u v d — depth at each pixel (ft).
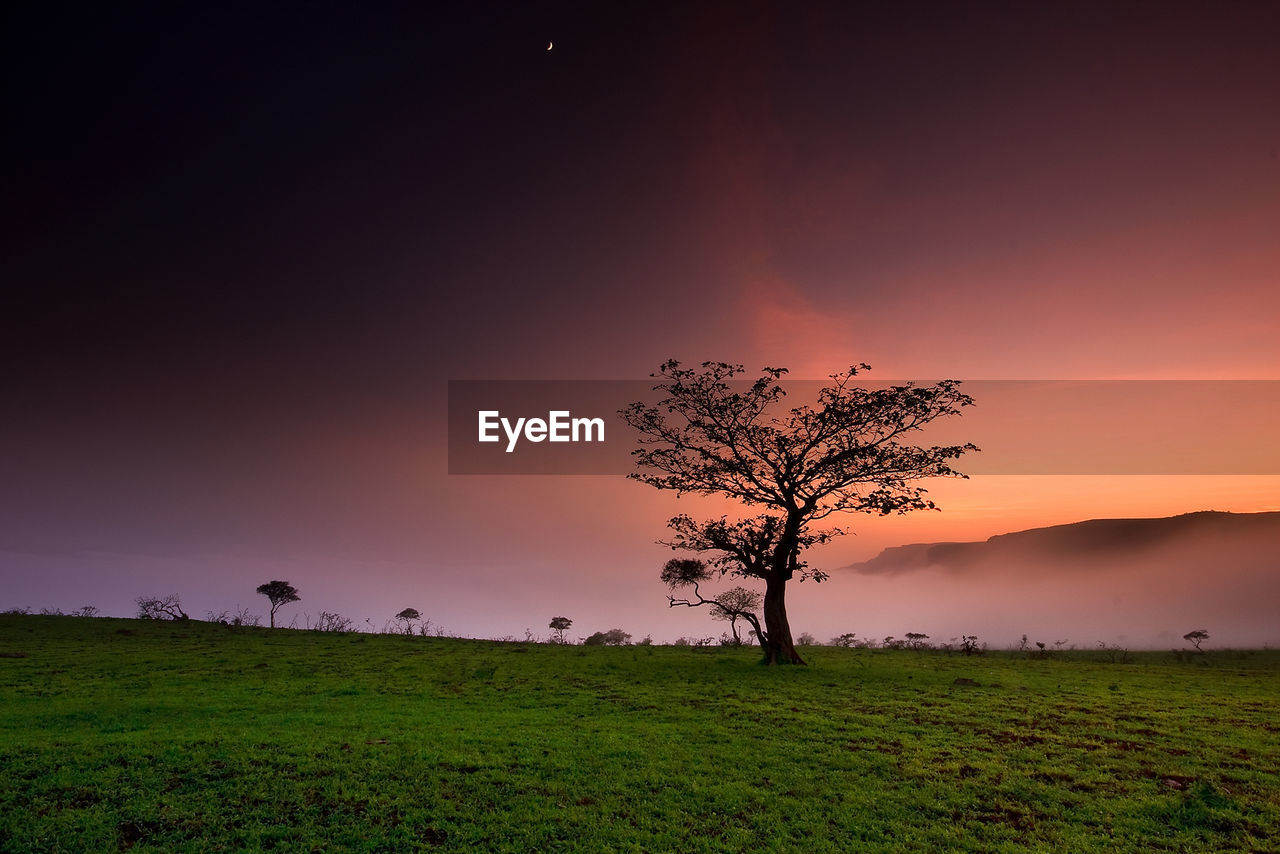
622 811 41.57
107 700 75.00
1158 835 38.42
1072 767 50.42
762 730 61.62
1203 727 64.49
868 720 65.98
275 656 118.01
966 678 97.09
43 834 36.37
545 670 104.68
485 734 58.54
